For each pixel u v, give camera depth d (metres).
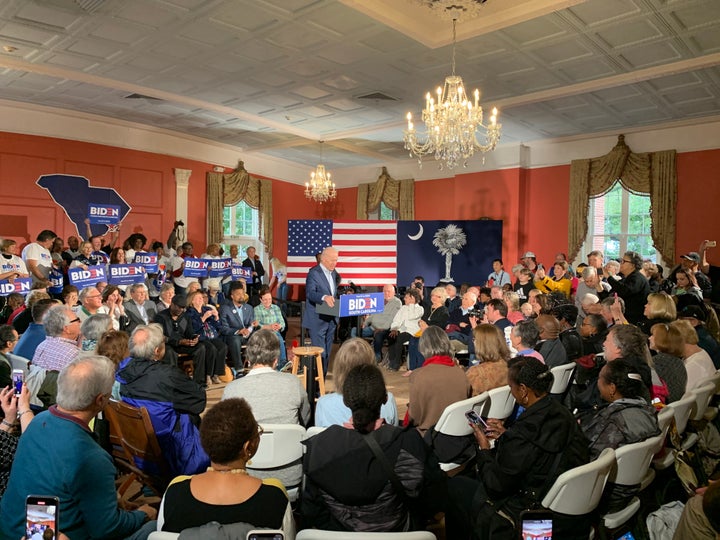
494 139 6.34
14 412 2.27
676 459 2.82
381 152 12.77
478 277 10.48
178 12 5.68
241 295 6.64
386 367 7.57
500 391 3.07
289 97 8.63
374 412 1.81
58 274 6.97
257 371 2.96
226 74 7.59
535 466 2.05
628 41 6.11
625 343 3.09
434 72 7.20
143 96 8.64
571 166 10.52
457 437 2.80
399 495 1.75
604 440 2.32
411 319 7.25
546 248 10.96
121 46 6.64
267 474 2.53
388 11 5.66
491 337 3.46
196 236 11.91
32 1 5.49
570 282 8.08
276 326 6.43
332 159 13.85
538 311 5.78
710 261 8.95
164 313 5.89
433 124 6.26
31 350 3.87
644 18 5.53
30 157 9.34
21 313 4.78
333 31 6.04
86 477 1.80
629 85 7.38
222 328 6.46
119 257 7.68
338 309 5.65
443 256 10.57
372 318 7.95
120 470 3.11
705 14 5.45
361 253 7.96
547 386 2.19
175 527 1.52
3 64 7.09
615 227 10.55
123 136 10.48
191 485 1.58
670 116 8.95
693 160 9.13
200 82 7.98
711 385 3.16
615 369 2.45
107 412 2.92
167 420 2.87
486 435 2.43
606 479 2.12
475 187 11.70
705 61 6.53
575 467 2.06
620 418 2.33
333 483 1.71
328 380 6.30
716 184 8.89
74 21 5.98
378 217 14.45
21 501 1.80
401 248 10.71
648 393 2.50
